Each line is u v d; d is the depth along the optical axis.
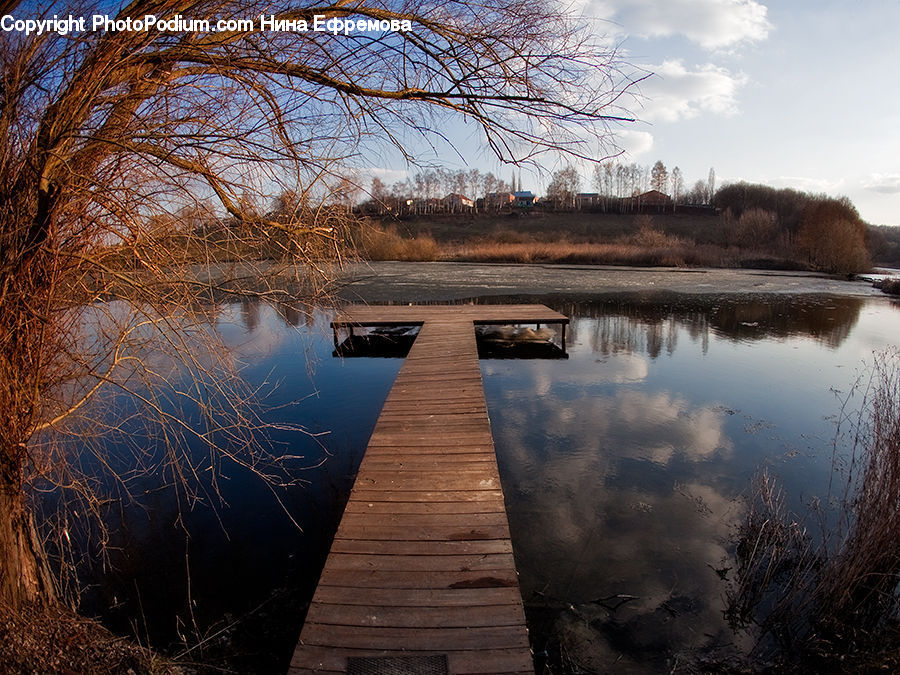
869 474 4.40
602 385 9.66
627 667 3.37
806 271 35.22
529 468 6.20
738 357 11.91
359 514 3.89
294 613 3.73
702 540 4.77
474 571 3.22
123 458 6.00
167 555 4.41
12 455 2.76
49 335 2.88
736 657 3.47
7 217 2.51
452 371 8.03
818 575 4.11
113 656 2.96
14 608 2.83
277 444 6.74
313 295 3.39
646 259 37.88
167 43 2.59
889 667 3.18
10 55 2.41
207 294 3.17
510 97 2.97
